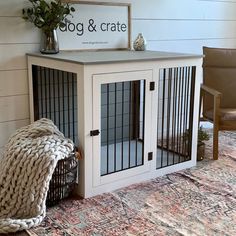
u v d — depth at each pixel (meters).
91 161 2.46
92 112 2.40
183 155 3.12
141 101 3.08
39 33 2.89
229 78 3.54
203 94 3.41
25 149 2.27
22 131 2.49
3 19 2.73
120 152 3.09
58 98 3.06
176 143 3.36
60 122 3.12
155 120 2.77
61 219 2.21
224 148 3.48
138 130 3.05
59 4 2.75
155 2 3.54
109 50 3.25
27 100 2.96
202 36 4.04
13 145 2.34
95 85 2.38
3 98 2.84
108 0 3.20
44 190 2.19
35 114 2.95
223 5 4.15
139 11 3.44
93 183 2.50
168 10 3.67
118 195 2.54
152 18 3.56
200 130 3.32
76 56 2.65
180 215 2.27
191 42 3.95
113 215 2.27
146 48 3.47
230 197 2.51
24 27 2.82
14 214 2.23
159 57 2.68
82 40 3.08
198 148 3.12
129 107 3.29
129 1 3.34
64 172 2.33
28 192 2.20
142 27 3.50
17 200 2.23
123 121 3.41
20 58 2.86
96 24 3.14
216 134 3.13
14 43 2.81
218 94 3.06
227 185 2.69
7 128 2.90
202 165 3.08
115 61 2.43
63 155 2.29
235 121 3.08
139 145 3.08
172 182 2.75
